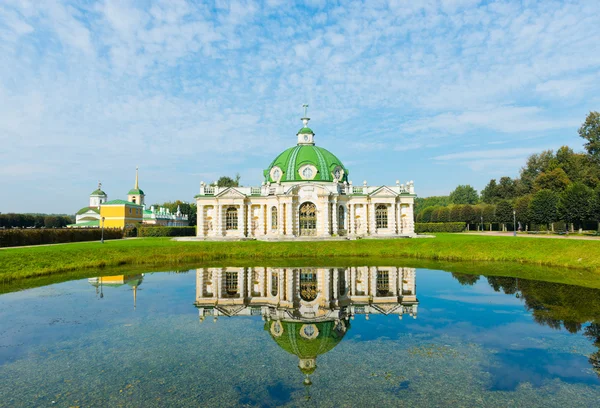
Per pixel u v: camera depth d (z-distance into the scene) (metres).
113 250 53.03
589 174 97.12
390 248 57.47
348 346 19.89
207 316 25.75
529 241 52.59
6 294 32.06
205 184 82.50
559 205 85.19
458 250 53.44
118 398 14.34
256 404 13.88
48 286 35.53
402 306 28.06
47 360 18.02
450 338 20.95
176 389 15.08
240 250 56.44
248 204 80.00
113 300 29.98
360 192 82.00
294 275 41.06
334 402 14.03
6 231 60.53
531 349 19.19
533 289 32.88
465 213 125.94
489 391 14.84
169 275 41.50
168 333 22.08
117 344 20.20
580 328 22.36
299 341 20.61
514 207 104.81
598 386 15.22
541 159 131.50
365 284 36.38
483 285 35.06
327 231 75.19
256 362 17.81
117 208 115.00
